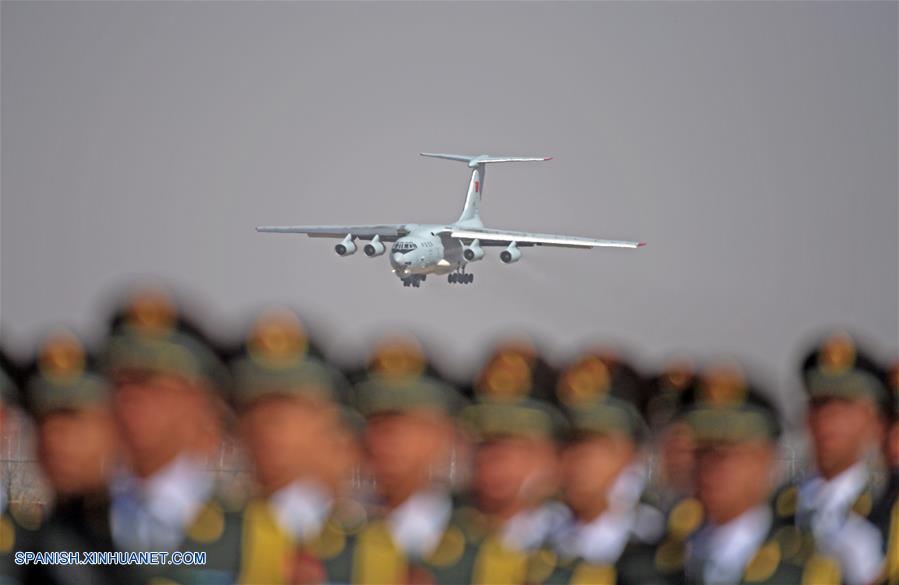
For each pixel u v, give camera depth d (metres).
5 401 23.25
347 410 24.09
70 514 23.16
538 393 25.92
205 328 22.89
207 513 23.02
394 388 24.23
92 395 22.73
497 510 25.41
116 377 22.33
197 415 22.78
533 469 25.64
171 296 22.70
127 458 22.84
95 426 22.84
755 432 27.11
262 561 23.11
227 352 23.03
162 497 22.83
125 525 23.00
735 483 27.19
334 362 23.83
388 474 24.41
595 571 26.70
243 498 23.31
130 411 22.31
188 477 22.97
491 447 25.34
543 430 25.62
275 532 23.17
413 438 24.30
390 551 24.27
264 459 23.00
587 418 26.58
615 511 27.20
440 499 25.22
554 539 26.61
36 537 23.25
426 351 24.83
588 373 27.00
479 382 25.59
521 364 25.78
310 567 23.55
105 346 22.44
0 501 23.53
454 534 24.97
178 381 22.34
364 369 24.44
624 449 27.09
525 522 25.84
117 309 22.56
